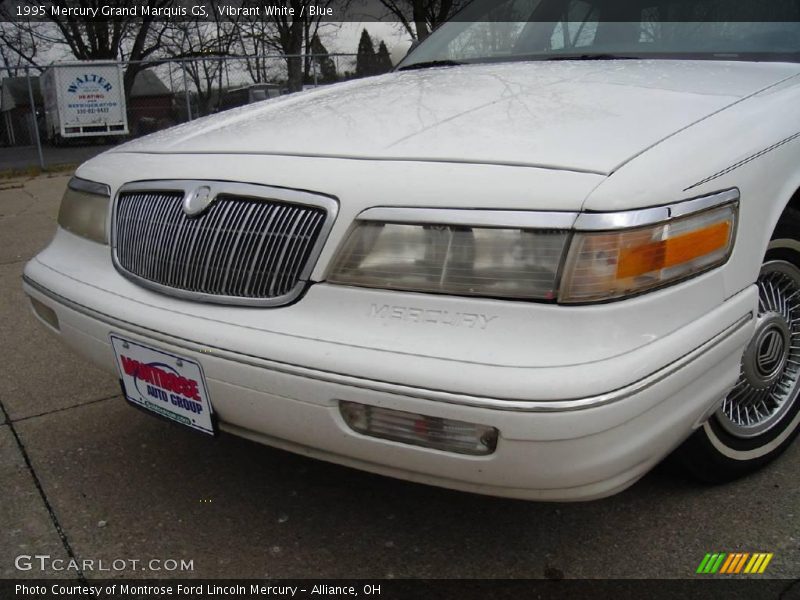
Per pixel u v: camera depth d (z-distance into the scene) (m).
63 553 2.11
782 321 2.26
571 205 1.55
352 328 1.66
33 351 3.64
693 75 2.32
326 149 1.92
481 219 1.58
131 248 2.11
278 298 1.77
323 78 14.48
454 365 1.53
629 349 1.54
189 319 1.87
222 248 1.87
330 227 1.72
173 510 2.29
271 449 2.64
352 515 2.24
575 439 1.50
